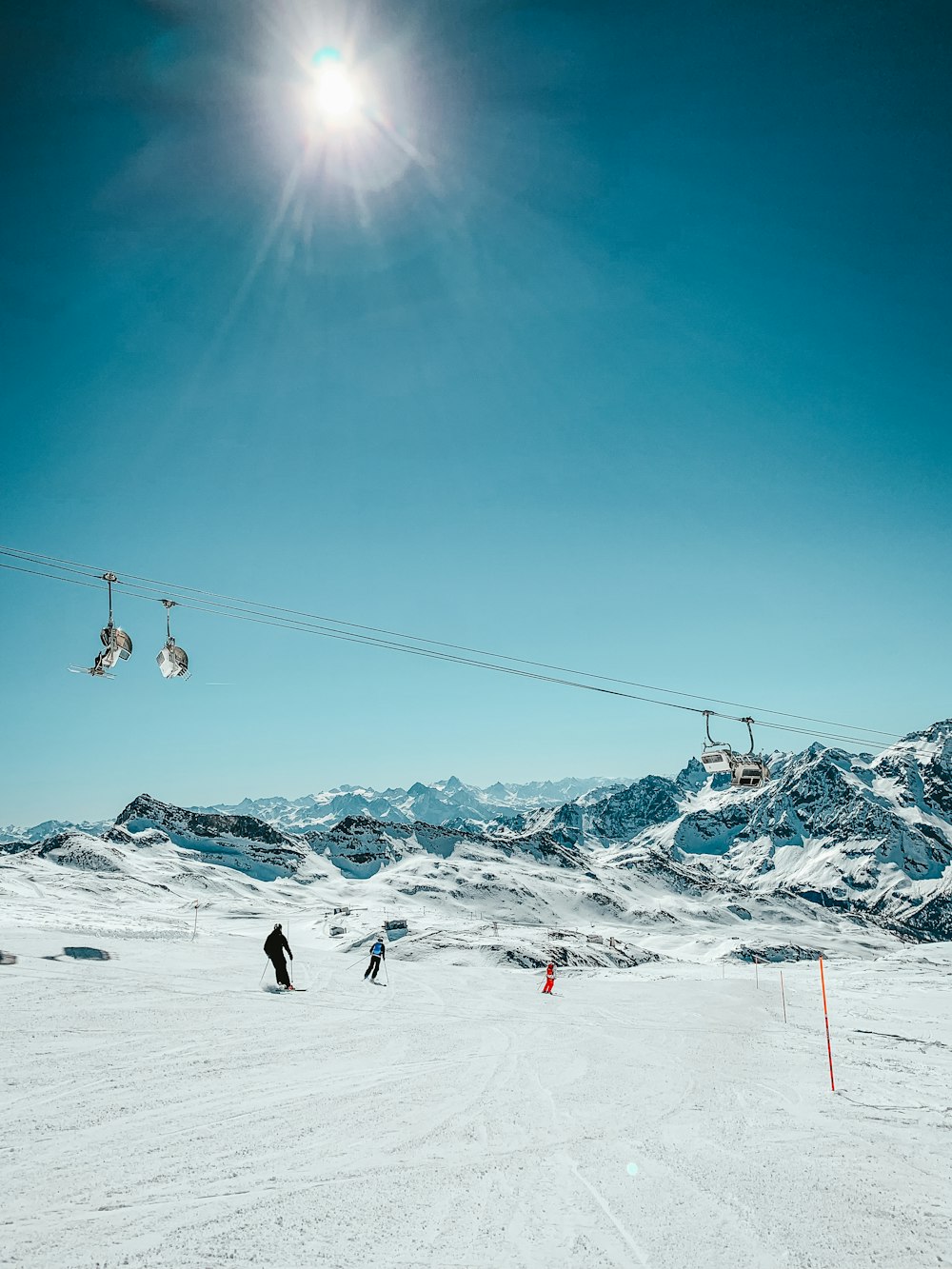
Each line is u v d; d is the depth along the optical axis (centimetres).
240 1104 1322
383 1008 2586
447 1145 1177
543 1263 809
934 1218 984
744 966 8162
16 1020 1838
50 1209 874
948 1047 2533
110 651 2217
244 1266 765
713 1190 1046
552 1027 2509
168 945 3781
